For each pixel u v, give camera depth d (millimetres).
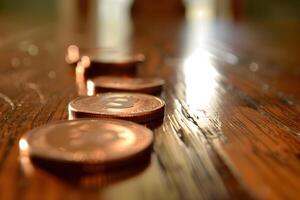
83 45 433
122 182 106
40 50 388
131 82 205
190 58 348
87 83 216
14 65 292
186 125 150
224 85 232
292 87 232
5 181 105
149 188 105
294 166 117
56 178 106
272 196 103
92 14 1240
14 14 1107
